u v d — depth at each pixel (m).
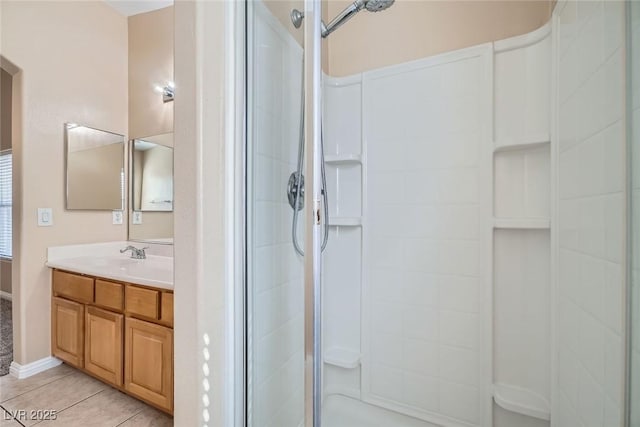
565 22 1.05
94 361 1.88
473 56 1.37
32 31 2.05
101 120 2.42
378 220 1.58
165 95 2.39
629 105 0.68
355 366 1.54
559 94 1.10
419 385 1.48
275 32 1.01
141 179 2.51
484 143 1.34
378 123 1.58
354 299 1.62
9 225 3.36
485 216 1.34
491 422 1.33
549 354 1.23
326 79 1.62
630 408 0.67
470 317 1.38
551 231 1.16
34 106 2.06
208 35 0.82
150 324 1.64
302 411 0.97
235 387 0.87
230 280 0.86
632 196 0.67
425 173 1.47
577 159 0.96
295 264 1.00
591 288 0.85
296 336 0.99
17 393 1.84
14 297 2.05
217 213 0.84
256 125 0.95
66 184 2.22
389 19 1.59
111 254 2.46
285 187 1.01
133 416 1.66
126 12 2.54
